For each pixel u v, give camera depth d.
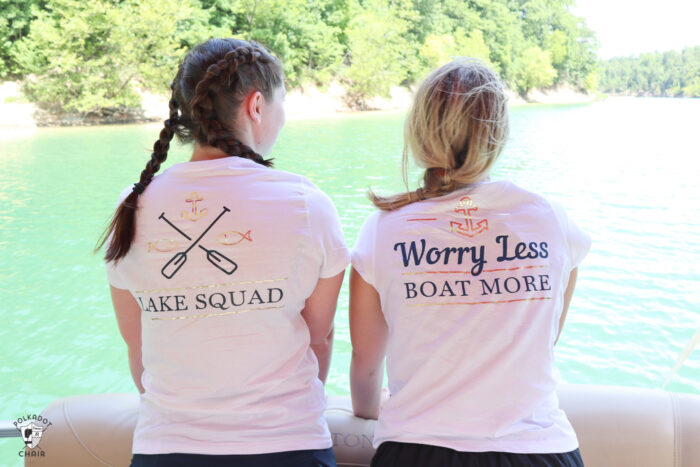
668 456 1.16
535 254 0.91
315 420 0.95
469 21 39.69
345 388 3.55
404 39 33.88
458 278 0.90
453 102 0.90
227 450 0.89
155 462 0.89
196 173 0.93
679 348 4.33
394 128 22.58
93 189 11.17
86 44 22.19
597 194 11.05
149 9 21.80
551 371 0.91
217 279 0.89
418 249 0.92
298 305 0.94
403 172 0.99
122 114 23.83
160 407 0.92
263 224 0.90
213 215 0.90
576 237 0.96
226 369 0.90
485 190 0.93
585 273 6.25
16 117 21.45
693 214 9.29
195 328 0.90
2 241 7.69
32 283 5.98
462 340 0.89
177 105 1.00
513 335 0.89
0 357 4.21
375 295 0.99
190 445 0.89
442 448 0.88
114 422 1.24
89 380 3.88
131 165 13.74
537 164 14.59
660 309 5.13
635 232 8.18
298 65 30.80
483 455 0.87
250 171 0.93
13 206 9.76
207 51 0.96
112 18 21.22
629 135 21.42
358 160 14.82
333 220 0.95
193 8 25.89
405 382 0.93
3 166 13.48
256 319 0.90
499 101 0.91
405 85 36.03
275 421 0.91
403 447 0.90
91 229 8.37
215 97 0.94
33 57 21.44
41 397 3.66
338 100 31.91
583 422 1.19
